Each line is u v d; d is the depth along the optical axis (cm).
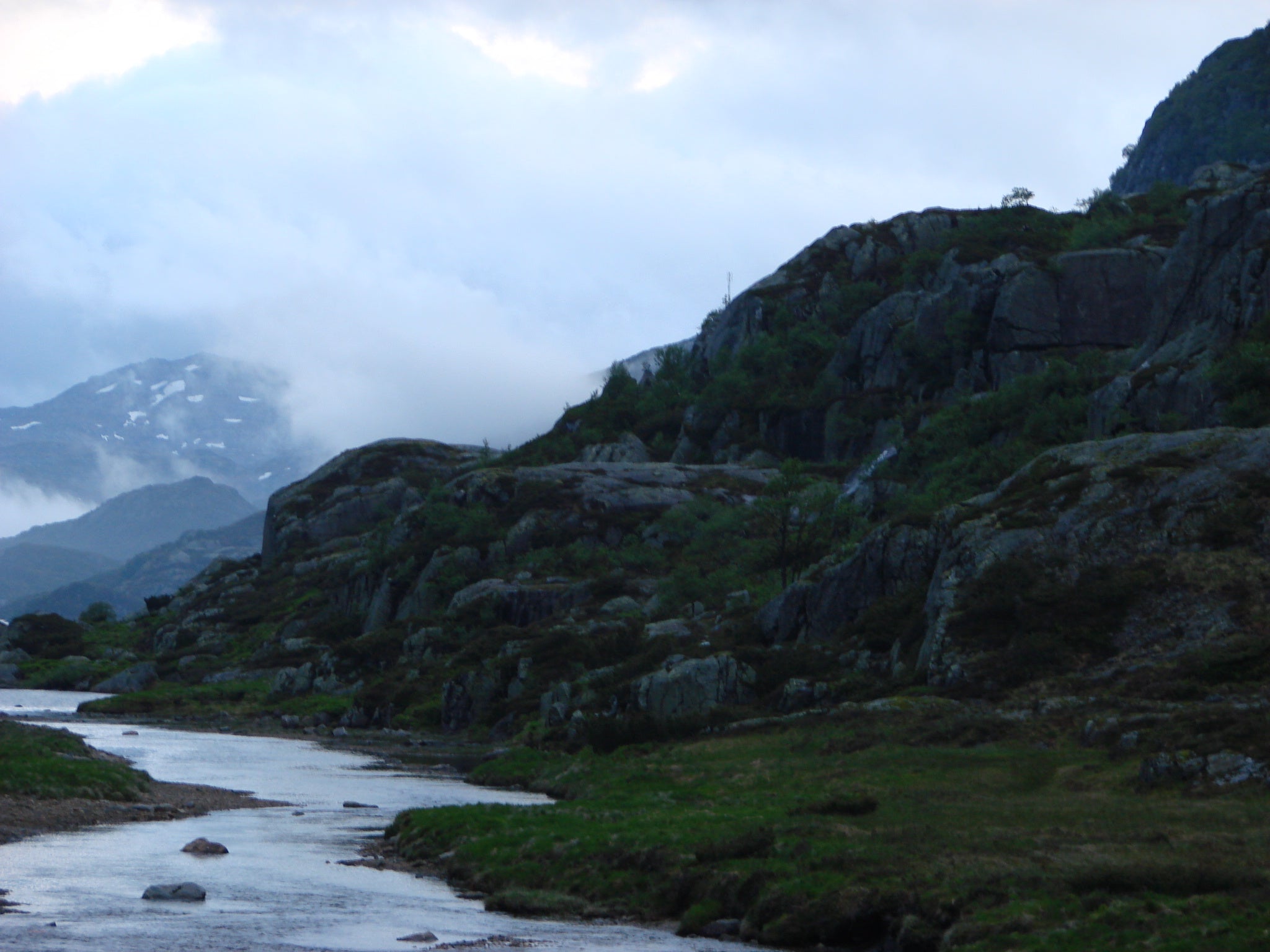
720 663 9106
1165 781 4825
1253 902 2883
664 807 5275
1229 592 7425
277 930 3222
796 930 3275
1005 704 6975
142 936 3058
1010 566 8331
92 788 5956
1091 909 2994
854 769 5922
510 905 3725
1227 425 11312
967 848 3716
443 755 10438
